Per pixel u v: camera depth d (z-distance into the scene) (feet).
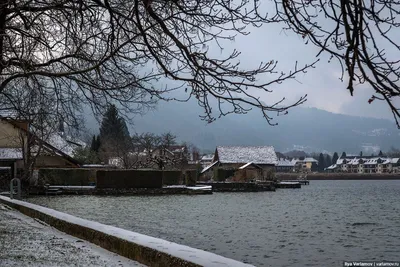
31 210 56.39
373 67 11.80
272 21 17.87
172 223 91.91
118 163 264.11
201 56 19.44
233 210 124.98
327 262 54.29
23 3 26.07
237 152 398.83
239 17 19.69
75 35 26.48
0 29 27.02
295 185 321.32
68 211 112.68
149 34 22.62
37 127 34.45
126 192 186.70
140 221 94.53
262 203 156.46
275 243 68.49
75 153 217.56
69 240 35.14
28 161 148.36
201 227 86.48
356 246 66.23
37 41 28.60
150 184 193.36
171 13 21.15
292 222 98.02
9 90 32.91
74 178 191.01
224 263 20.79
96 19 25.34
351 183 499.51
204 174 352.69
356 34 11.84
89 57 27.45
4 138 151.64
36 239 35.58
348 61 12.03
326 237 75.61
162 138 278.26
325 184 455.63
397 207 145.48
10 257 27.02
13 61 28.53
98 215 104.63
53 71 29.50
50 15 27.35
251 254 59.41
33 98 32.30
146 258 25.08
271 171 330.54
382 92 11.78
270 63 18.62
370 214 120.06
